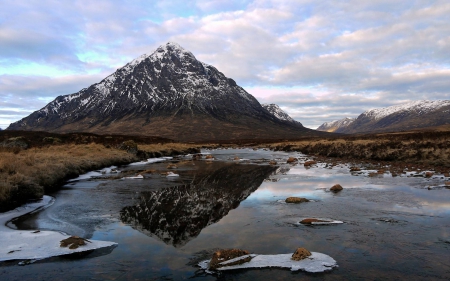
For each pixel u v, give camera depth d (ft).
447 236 26.12
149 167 92.63
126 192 50.01
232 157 141.49
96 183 59.57
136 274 19.67
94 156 94.53
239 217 33.81
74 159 79.00
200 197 45.83
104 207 39.34
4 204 37.24
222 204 40.81
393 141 119.65
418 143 101.40
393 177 60.39
